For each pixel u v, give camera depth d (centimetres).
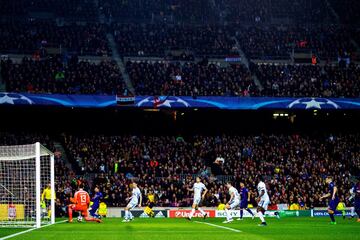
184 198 4881
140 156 5562
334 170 5619
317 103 6019
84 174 5266
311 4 8175
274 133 6438
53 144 5547
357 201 3638
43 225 3038
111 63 6412
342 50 7219
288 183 5200
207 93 6047
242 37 7319
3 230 2620
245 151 5778
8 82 5738
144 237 2206
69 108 5838
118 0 7675
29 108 5800
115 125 6188
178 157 5600
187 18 7738
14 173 3725
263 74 6475
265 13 7931
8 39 6531
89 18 7450
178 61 6762
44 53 6456
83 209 3353
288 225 3161
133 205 3619
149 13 7662
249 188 5000
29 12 7300
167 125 6284
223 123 6384
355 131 6538
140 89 6000
